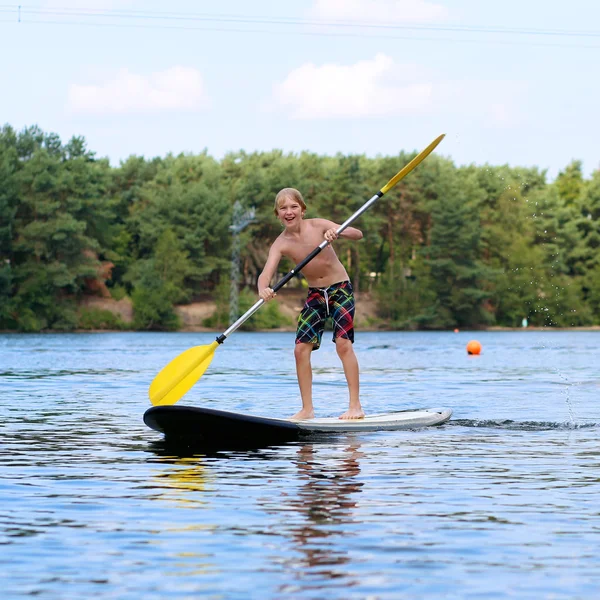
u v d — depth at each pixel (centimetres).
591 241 12588
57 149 11525
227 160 14150
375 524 709
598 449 1095
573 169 14238
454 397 1867
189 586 565
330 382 2366
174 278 11581
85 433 1251
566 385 2242
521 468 957
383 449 1097
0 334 10206
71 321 10775
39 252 10594
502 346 6175
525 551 636
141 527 701
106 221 11312
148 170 13325
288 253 1307
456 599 543
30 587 564
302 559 618
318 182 12769
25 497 809
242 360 3844
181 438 1199
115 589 561
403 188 12712
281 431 1190
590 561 613
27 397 1870
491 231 12288
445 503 782
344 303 1299
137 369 3083
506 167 12456
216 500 796
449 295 12231
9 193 10594
